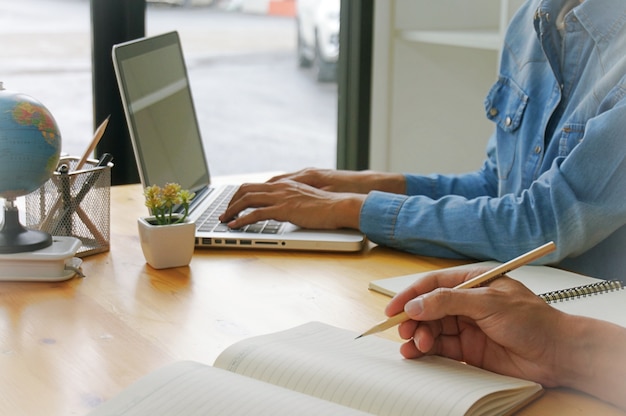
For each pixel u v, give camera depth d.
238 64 4.96
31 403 0.85
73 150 3.35
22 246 1.22
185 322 1.07
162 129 1.59
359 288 1.22
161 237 1.28
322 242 1.39
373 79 2.76
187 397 0.78
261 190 1.50
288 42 4.99
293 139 4.54
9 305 1.13
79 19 3.72
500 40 2.39
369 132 2.82
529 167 1.56
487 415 0.80
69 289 1.20
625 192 1.29
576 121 1.43
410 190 1.65
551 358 0.88
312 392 0.83
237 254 1.38
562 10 1.52
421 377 0.84
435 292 0.90
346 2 2.75
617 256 1.44
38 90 3.69
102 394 0.88
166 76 1.67
